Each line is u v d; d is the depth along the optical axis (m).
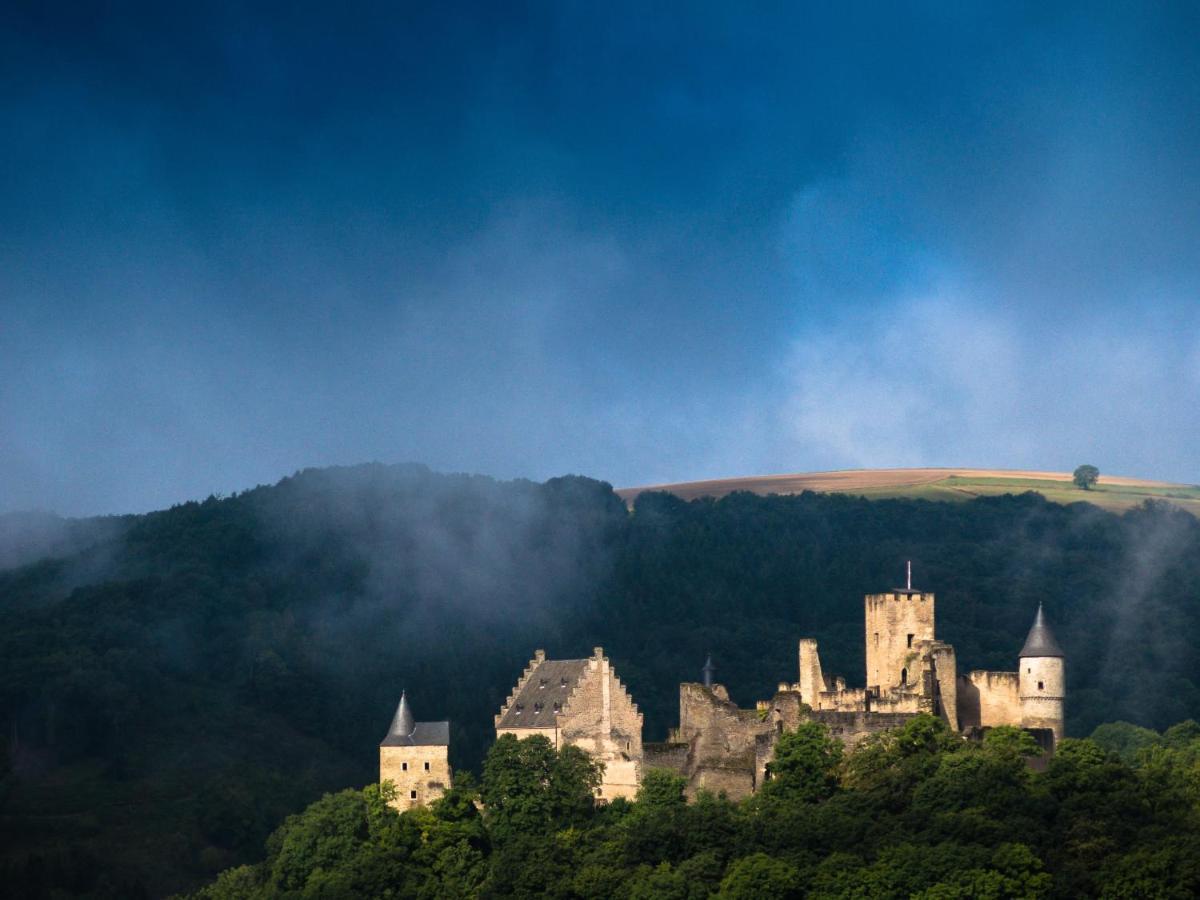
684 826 186.00
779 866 173.88
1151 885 160.38
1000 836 171.38
